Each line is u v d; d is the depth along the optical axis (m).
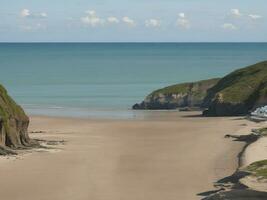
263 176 41.34
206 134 74.50
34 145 64.12
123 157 57.28
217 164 52.78
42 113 110.50
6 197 41.72
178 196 41.62
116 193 42.75
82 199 41.16
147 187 44.50
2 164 53.00
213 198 38.44
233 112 105.38
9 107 63.19
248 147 58.88
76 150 61.44
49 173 49.41
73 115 107.50
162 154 58.94
